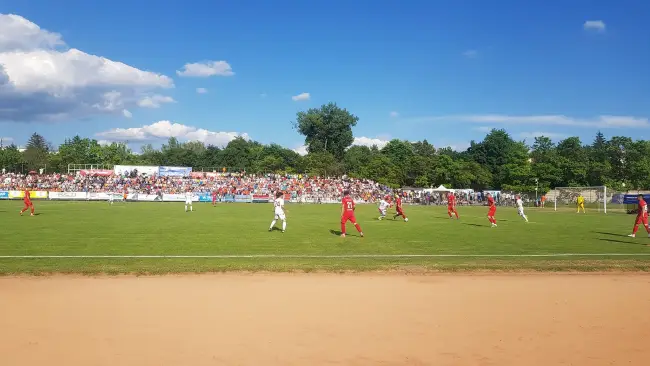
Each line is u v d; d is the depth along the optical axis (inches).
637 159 3080.7
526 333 280.7
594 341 268.5
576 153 3336.6
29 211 1365.7
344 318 305.6
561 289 397.7
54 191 2321.6
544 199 2539.4
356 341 262.7
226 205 2078.0
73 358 235.0
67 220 1040.2
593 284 418.9
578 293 383.2
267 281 418.6
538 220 1264.8
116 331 276.1
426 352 247.8
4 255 532.1
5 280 413.4
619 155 3122.5
